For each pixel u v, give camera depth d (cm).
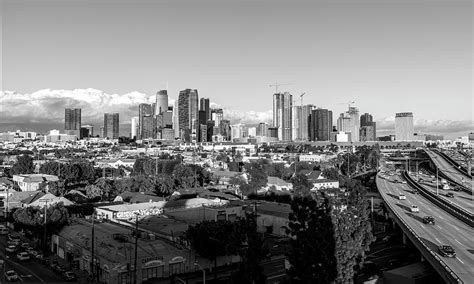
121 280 10106
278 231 15712
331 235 7300
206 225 11312
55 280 10206
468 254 9200
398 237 14762
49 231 13200
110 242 11294
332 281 7288
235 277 7238
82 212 17412
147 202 18200
